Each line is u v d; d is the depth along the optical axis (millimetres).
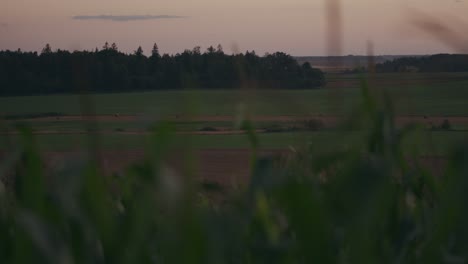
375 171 1252
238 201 1772
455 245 1635
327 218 1551
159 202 1555
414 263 1994
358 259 1286
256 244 1662
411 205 2736
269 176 1476
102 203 1580
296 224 1370
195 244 1284
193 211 1284
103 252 1596
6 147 1535
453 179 1540
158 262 1749
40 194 1448
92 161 1546
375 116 2086
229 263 1611
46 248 1298
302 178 1474
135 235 1583
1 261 1672
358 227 1276
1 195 1847
